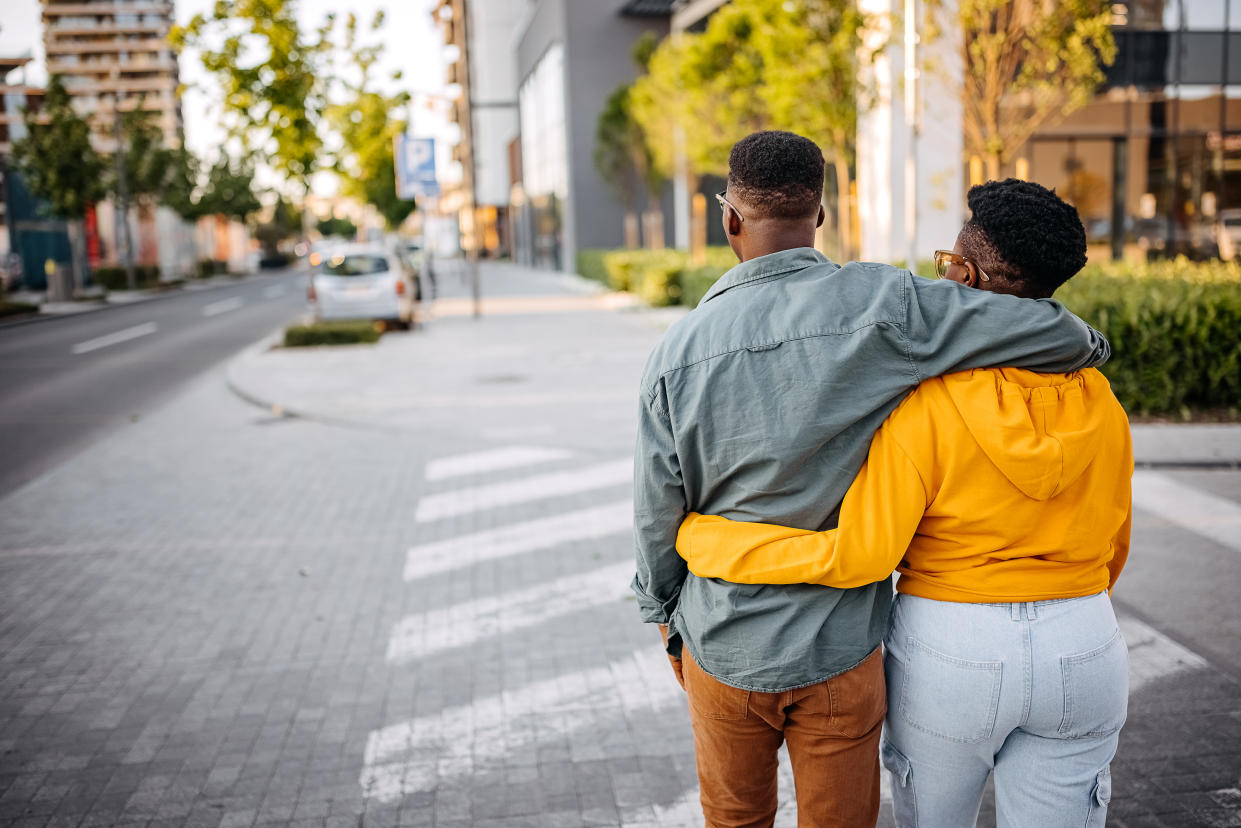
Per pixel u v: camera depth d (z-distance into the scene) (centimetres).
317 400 1127
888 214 1443
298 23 1641
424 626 463
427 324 2058
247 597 510
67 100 3388
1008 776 180
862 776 178
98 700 392
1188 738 336
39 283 4047
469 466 795
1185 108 1702
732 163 179
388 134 1791
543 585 514
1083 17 1095
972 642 168
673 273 2250
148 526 648
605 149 3162
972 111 1179
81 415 1127
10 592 525
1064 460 162
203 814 309
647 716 367
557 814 303
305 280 5359
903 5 1207
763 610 170
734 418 166
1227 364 847
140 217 4722
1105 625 173
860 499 165
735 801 188
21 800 319
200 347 1877
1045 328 163
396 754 343
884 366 164
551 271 4506
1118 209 1719
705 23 2733
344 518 655
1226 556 522
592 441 868
